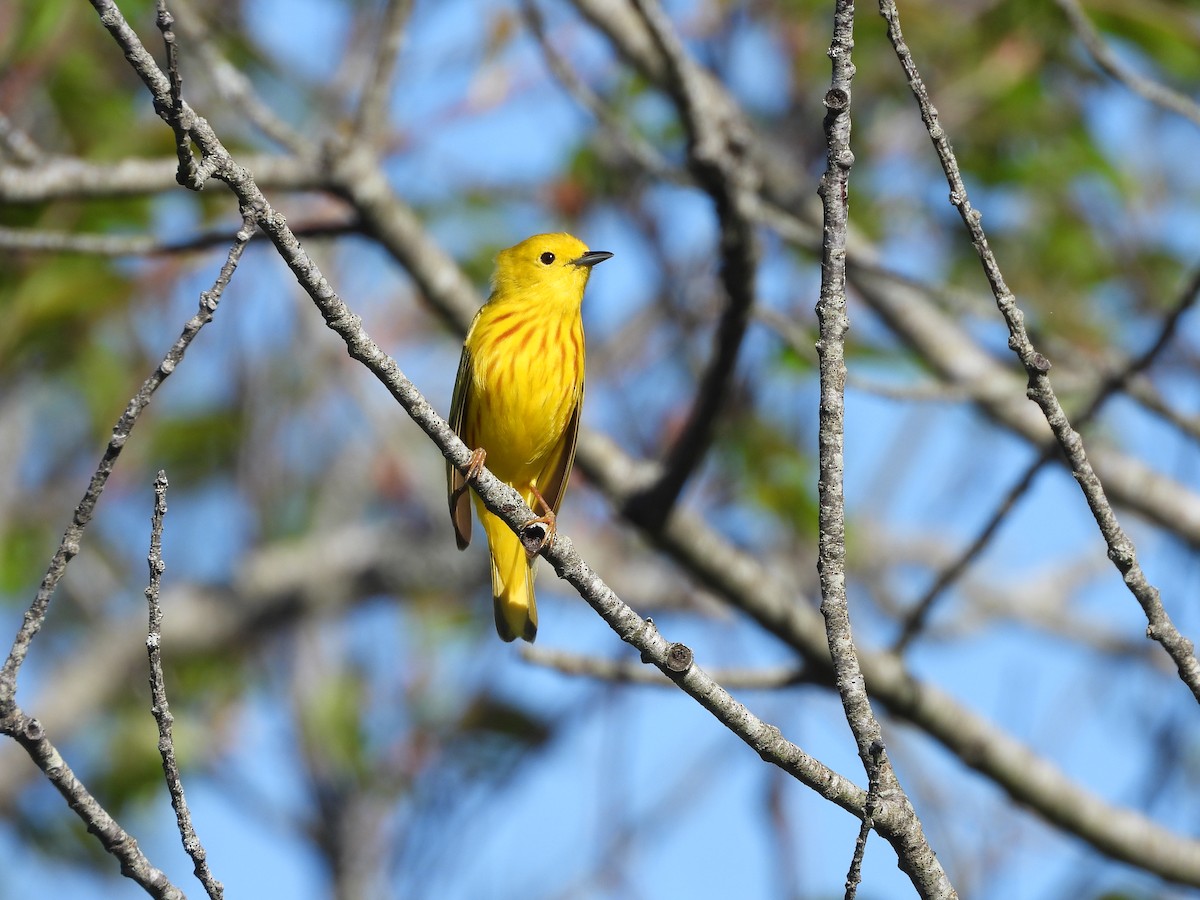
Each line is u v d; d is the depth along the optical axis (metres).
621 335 14.64
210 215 13.09
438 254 11.02
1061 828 10.84
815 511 13.88
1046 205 14.71
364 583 16.17
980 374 13.56
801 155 13.97
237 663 16.28
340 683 14.24
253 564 16.02
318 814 13.12
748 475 13.91
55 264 12.59
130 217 12.63
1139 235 14.90
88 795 5.42
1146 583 5.93
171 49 5.50
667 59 9.15
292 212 14.46
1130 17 12.89
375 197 10.62
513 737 14.01
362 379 15.43
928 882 5.90
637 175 14.48
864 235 13.99
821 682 10.44
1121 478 12.89
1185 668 5.91
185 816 5.49
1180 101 9.84
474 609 16.19
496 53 14.03
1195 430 11.31
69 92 12.48
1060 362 14.30
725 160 9.11
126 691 16.61
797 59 13.98
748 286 9.40
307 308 15.10
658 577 17.06
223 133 13.17
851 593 17.47
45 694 16.45
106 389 15.05
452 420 10.98
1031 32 13.31
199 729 15.01
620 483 10.84
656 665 6.14
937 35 13.64
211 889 5.50
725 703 6.09
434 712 14.29
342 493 16.06
